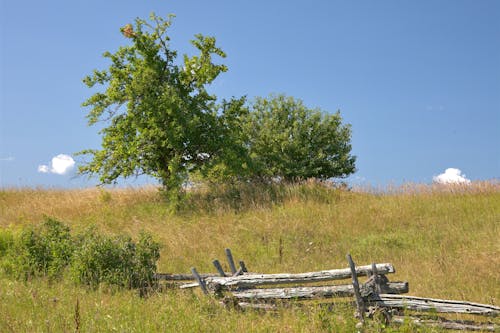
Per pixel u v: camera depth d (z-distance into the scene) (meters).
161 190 19.89
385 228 15.84
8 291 8.42
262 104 25.23
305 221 16.39
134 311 7.28
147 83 18.98
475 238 13.74
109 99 19.23
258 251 13.86
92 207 19.45
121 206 19.34
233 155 19.25
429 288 9.80
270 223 15.96
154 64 19.02
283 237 14.83
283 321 6.97
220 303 7.86
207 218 16.95
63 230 10.95
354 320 6.50
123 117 19.55
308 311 7.30
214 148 19.75
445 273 10.80
